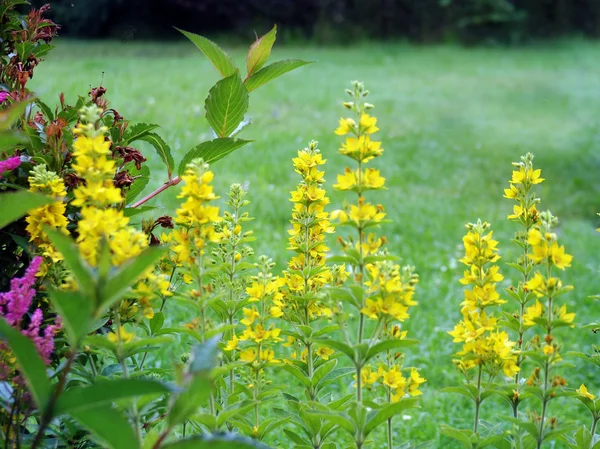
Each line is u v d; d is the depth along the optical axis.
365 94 1.68
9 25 2.35
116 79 10.26
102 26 15.41
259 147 8.28
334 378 2.00
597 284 5.26
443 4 18.95
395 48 18.19
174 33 16.69
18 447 1.56
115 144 1.98
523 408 3.69
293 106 10.80
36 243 1.74
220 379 2.03
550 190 7.91
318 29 18.69
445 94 12.78
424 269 5.49
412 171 8.17
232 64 2.12
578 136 10.15
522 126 10.74
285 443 3.05
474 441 1.80
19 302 1.52
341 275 2.00
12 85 2.22
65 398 1.25
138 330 3.29
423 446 1.94
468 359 1.83
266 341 1.87
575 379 3.98
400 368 1.86
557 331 4.44
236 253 2.04
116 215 1.58
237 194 2.06
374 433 3.30
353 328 4.29
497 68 15.68
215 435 1.31
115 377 1.76
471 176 8.20
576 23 20.08
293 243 2.06
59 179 1.73
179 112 8.76
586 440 1.91
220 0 17.36
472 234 1.85
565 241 6.28
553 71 15.42
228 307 2.02
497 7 19.08
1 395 1.59
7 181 1.95
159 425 2.59
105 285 1.24
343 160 8.20
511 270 5.49
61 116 2.06
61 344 1.83
